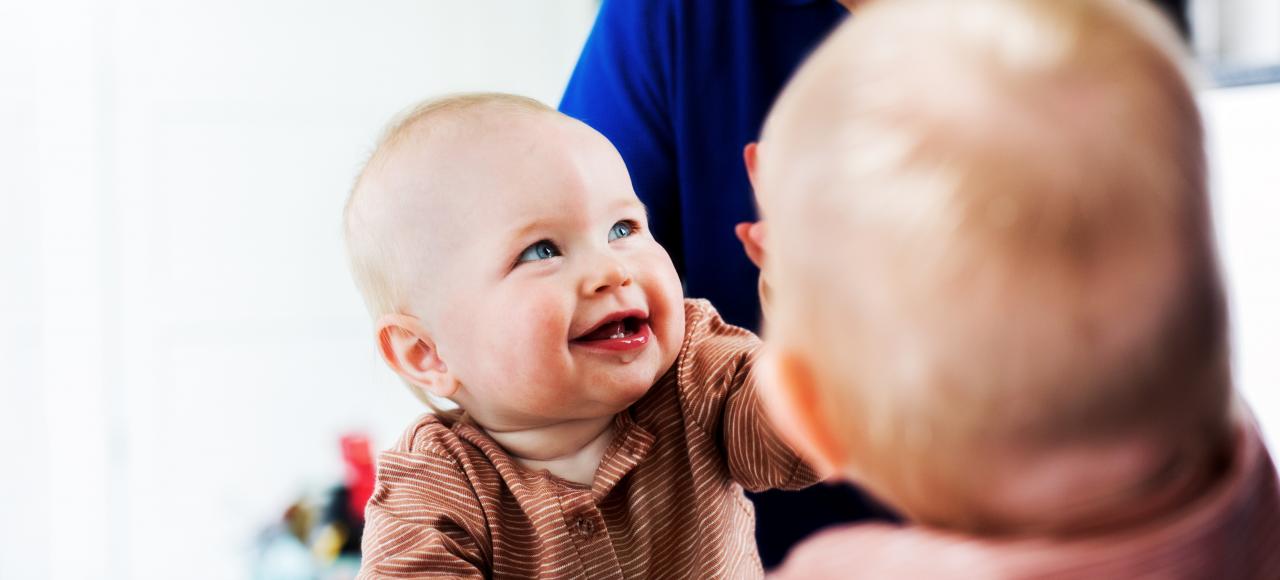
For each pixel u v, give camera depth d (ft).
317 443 8.27
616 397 2.51
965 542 1.42
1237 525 1.44
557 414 2.56
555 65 8.71
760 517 3.43
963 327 1.26
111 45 7.72
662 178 3.50
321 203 8.31
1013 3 1.36
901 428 1.34
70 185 7.48
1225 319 1.33
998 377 1.27
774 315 1.50
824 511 3.38
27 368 7.13
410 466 2.63
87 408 7.47
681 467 2.74
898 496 1.44
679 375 2.80
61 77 7.48
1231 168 5.28
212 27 8.02
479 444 2.69
